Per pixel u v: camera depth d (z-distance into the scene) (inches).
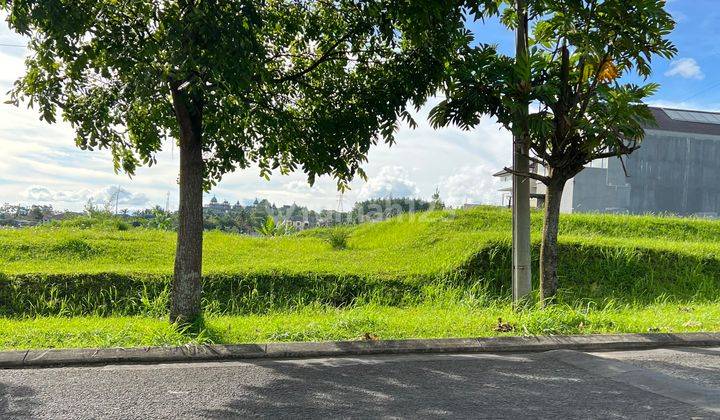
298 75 263.3
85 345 218.2
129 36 201.3
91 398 161.6
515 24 280.5
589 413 148.7
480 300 335.3
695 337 237.5
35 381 178.5
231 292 352.8
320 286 363.6
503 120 253.4
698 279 390.3
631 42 243.1
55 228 592.4
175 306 247.9
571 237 453.1
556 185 275.3
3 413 149.0
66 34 192.4
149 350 207.0
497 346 221.8
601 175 1050.7
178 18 190.5
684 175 1082.7
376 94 258.1
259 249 525.3
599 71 253.6
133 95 211.5
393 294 356.5
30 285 341.7
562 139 261.3
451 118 263.4
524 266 284.7
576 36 239.8
